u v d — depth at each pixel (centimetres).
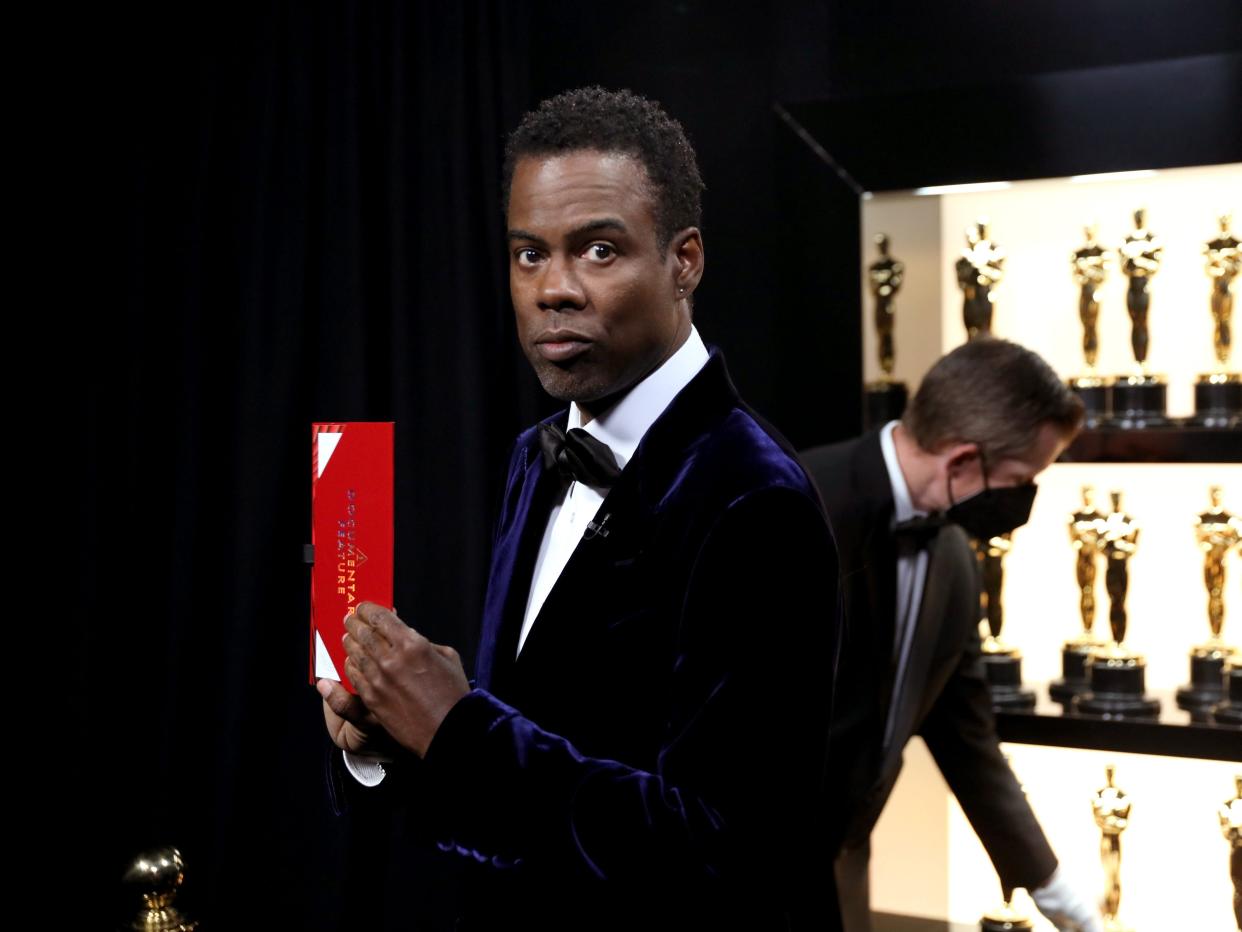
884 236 227
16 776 260
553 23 241
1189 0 204
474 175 234
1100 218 221
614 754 113
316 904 245
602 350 112
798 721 107
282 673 248
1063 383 190
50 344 258
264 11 244
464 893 127
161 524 256
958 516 192
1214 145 199
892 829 241
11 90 256
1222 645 206
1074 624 227
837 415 224
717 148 232
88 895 257
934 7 219
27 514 259
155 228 254
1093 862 227
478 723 108
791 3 227
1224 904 217
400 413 237
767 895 105
